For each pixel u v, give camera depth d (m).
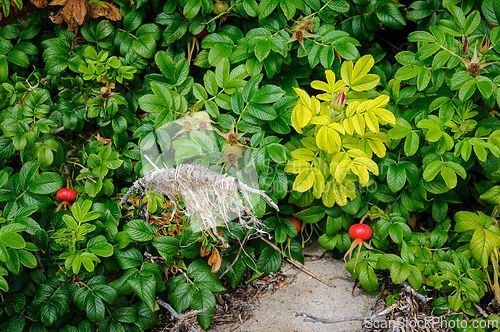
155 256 1.48
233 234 1.48
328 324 1.46
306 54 1.49
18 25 1.55
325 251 1.56
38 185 1.46
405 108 1.51
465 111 1.47
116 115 1.52
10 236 1.39
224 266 1.50
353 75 1.46
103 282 1.44
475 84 1.43
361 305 1.48
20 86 1.52
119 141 1.52
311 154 1.47
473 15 1.47
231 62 1.48
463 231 1.47
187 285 1.46
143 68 1.54
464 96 1.42
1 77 1.53
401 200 1.50
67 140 1.55
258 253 1.53
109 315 1.44
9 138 1.49
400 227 1.48
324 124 1.43
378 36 1.63
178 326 1.44
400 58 1.48
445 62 1.45
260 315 1.48
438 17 1.53
